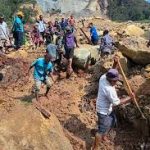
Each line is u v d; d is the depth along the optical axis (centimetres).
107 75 857
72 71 1337
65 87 1228
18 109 917
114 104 862
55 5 8800
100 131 888
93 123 1024
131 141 951
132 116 973
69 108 1089
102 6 9719
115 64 960
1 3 5378
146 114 938
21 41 1725
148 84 1005
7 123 866
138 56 1155
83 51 1383
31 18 5741
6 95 1034
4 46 1659
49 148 860
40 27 2080
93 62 1415
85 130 995
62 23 2438
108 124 883
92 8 9275
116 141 958
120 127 993
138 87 1044
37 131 873
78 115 1057
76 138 959
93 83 1232
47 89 1109
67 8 9044
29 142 848
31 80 1240
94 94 1157
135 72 1145
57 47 1366
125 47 1170
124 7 10294
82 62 1350
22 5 5947
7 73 1220
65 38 1342
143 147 926
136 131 968
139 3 10669
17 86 1180
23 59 1408
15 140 841
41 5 8519
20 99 987
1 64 1272
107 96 862
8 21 4853
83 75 1327
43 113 928
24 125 874
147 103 962
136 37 1221
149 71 1120
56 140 884
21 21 1723
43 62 1062
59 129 930
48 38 2028
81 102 1127
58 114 1054
